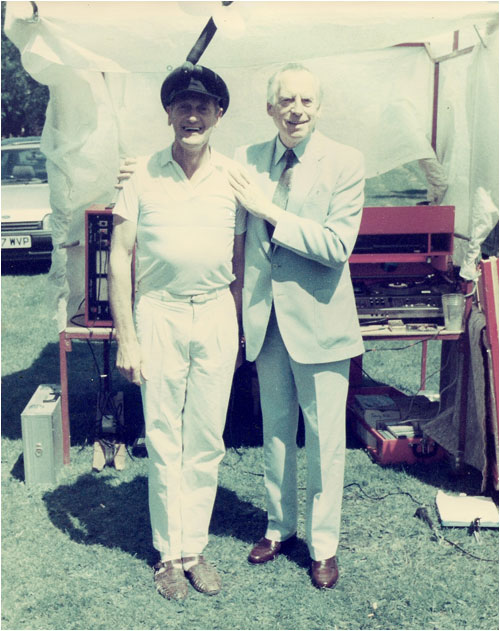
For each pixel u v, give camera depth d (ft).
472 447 13.01
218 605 9.78
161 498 10.01
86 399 17.38
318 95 9.33
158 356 9.55
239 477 13.44
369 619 9.53
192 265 9.27
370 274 14.79
